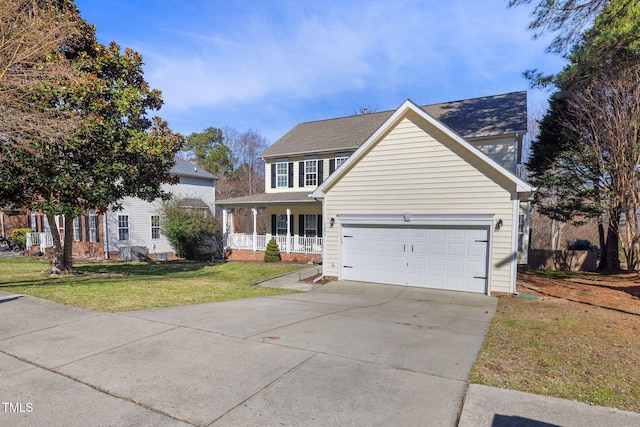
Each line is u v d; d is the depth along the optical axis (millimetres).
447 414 3205
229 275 13961
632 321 6824
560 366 4355
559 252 15828
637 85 10766
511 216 9539
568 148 15336
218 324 6117
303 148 19562
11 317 6324
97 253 20922
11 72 8688
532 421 3072
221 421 3098
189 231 20016
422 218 10711
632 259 13273
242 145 44812
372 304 8586
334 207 12188
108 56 11008
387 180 11258
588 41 8461
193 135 43469
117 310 6902
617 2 7578
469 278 10195
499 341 5426
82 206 10695
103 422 3088
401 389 3695
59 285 9867
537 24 8773
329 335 5598
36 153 8938
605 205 14391
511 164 14156
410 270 11055
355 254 11953
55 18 9695
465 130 14891
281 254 18344
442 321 6797
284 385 3779
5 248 25453
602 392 3633
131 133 11008
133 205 21453
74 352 4711
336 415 3191
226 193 39812
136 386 3754
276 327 6008
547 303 8734
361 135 18797
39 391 3650
